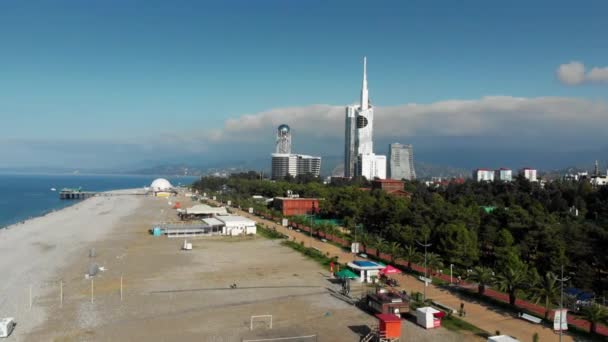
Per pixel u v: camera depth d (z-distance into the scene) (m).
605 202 182.38
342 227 189.38
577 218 159.38
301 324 75.75
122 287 97.75
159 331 71.69
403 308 78.56
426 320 72.88
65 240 163.88
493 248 119.25
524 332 70.19
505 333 69.88
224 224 179.62
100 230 191.12
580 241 103.88
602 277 96.56
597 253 95.88
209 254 137.50
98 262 124.44
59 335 69.25
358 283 101.69
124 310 81.88
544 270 101.69
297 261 126.44
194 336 69.81
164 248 148.25
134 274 110.25
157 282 102.50
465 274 100.00
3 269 114.56
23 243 156.38
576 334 68.69
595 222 145.75
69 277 106.56
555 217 157.88
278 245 153.50
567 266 96.69
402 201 188.62
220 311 82.19
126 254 137.12
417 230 131.50
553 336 68.19
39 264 120.94
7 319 70.81
